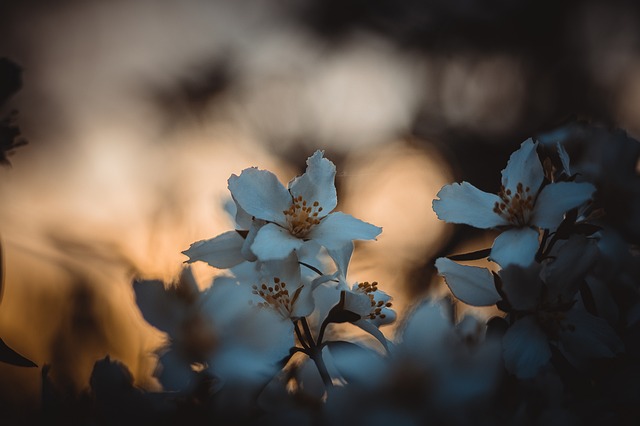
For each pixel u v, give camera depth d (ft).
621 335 0.80
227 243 0.81
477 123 2.49
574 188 0.81
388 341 0.75
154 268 0.90
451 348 0.73
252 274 0.79
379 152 2.38
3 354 0.78
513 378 0.75
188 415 0.74
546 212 0.81
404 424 0.71
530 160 0.83
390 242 1.76
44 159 2.30
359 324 0.78
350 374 0.73
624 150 0.84
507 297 0.78
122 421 0.73
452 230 1.78
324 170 0.84
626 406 0.77
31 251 1.31
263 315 0.77
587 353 0.78
